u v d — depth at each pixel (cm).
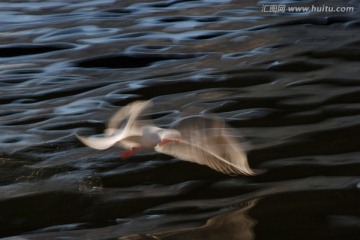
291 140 1116
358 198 928
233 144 556
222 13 1952
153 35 1784
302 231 862
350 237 843
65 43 1755
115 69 1563
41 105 1355
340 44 1619
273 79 1421
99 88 1437
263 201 937
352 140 1105
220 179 1005
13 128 1236
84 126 1234
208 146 555
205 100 1323
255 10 1962
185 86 1411
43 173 1053
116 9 2044
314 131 1146
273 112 1239
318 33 1720
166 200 959
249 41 1694
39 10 2073
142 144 564
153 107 1305
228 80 1429
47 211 954
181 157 565
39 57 1667
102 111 1304
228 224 886
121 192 988
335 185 966
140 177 1028
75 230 903
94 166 1066
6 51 1714
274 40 1689
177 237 859
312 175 1001
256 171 1022
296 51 1587
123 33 1811
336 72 1434
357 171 1003
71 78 1515
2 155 1112
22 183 1029
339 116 1203
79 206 960
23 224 927
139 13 1997
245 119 1216
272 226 877
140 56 1628
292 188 965
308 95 1311
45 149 1136
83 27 1878
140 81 1459
